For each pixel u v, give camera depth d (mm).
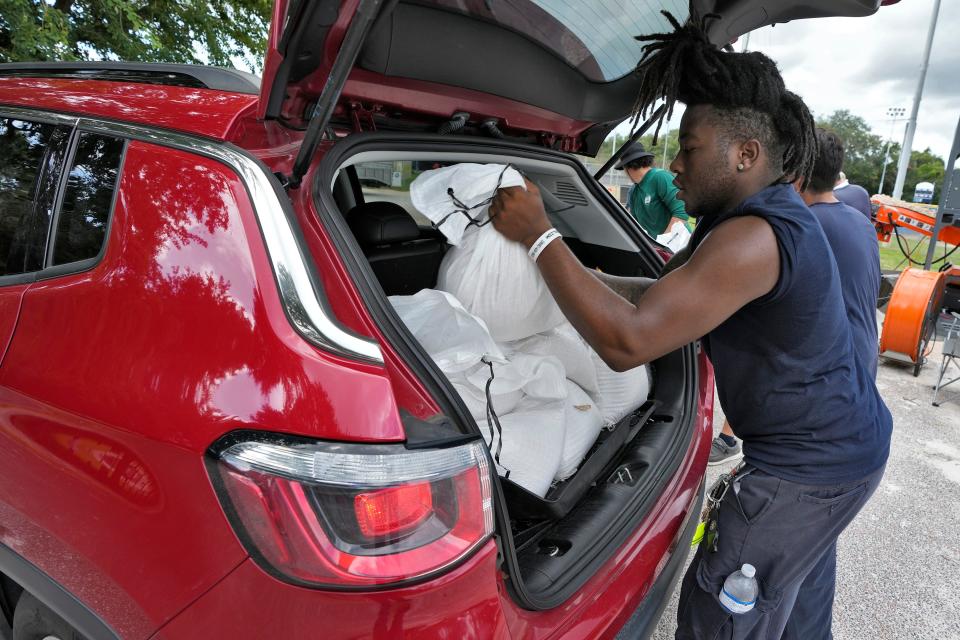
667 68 1216
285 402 847
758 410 1307
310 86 1181
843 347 1272
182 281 980
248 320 902
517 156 1712
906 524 2734
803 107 1203
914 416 4020
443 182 1448
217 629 898
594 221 2205
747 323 1228
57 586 1132
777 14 1450
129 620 1011
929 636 2074
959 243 6203
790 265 1118
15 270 1293
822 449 1287
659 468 1548
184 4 7645
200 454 870
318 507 825
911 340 4680
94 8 6715
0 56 5711
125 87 1400
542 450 1474
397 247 1736
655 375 1977
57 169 1288
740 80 1141
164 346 956
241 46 8609
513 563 1021
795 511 1323
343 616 832
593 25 1475
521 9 1347
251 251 945
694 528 1605
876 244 1984
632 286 1725
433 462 864
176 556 914
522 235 1384
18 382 1119
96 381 1006
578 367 1748
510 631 999
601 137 2115
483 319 1507
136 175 1115
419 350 1028
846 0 1352
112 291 1053
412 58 1287
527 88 1611
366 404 845
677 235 3525
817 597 1718
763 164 1204
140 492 943
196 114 1183
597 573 1224
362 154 1272
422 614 855
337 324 913
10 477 1156
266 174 1007
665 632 2021
